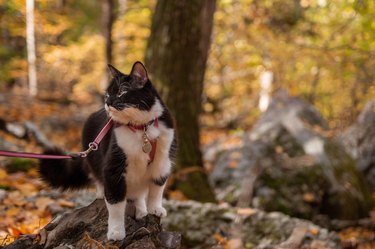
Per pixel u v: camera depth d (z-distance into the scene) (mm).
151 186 1652
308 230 2312
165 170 1625
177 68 2797
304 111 3590
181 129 2820
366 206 3201
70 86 7973
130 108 1531
